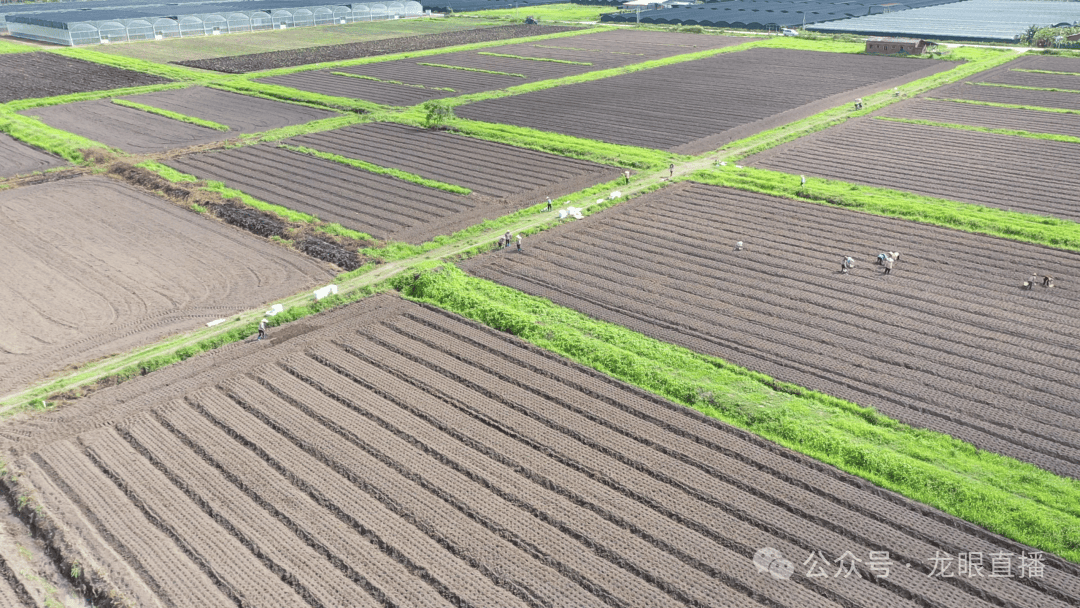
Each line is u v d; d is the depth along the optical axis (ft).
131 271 143.02
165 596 75.36
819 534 82.38
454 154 216.33
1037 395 104.06
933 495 86.63
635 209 174.91
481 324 125.80
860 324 123.24
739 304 130.52
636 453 95.25
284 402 105.81
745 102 273.75
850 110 260.01
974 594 74.84
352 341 121.39
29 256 148.66
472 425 100.94
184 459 94.58
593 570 78.28
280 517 85.56
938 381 107.76
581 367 113.39
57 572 79.25
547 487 90.02
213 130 241.35
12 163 211.00
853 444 94.12
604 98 281.54
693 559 79.30
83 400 105.70
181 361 115.24
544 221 167.32
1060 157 205.77
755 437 97.35
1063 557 78.28
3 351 116.16
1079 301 129.29
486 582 76.95
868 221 165.58
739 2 572.51
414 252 152.05
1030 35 383.86
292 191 186.09
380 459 94.68
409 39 426.51
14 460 94.43
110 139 231.30
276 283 139.23
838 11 513.45
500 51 386.52
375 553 80.59
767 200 179.32
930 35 405.39
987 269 141.69
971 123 240.73
